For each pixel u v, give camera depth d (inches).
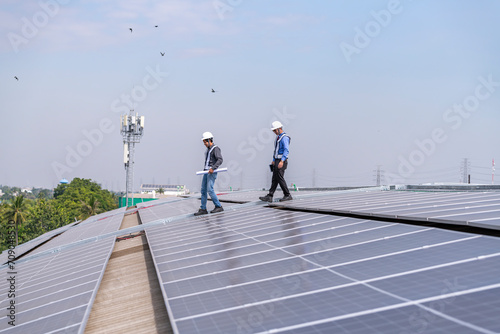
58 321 203.8
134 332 214.4
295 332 130.9
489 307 123.3
